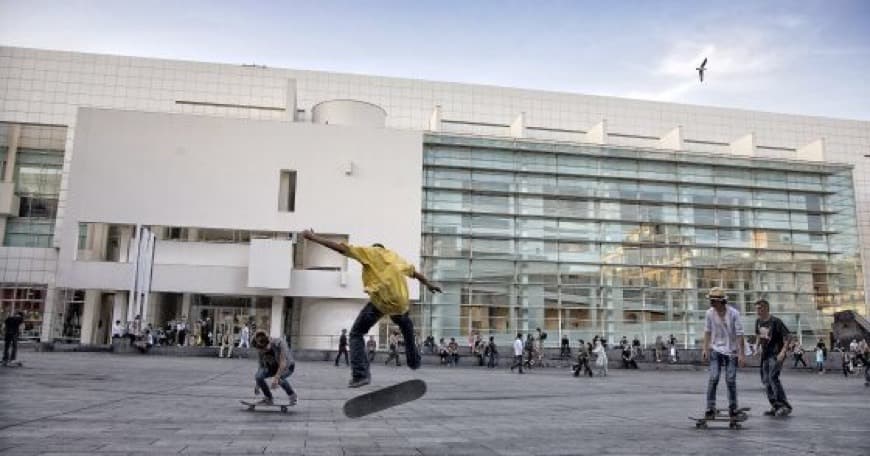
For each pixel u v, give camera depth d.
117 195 37.16
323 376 19.62
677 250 44.22
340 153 40.03
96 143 37.47
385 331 38.62
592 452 5.89
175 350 31.03
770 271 45.06
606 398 13.91
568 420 9.02
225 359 28.67
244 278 37.59
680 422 8.81
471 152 42.97
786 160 46.75
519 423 8.55
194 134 38.56
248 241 40.47
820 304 45.19
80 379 14.51
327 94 49.03
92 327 37.88
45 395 10.61
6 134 44.22
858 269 46.03
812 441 6.75
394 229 39.84
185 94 47.25
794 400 13.93
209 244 38.22
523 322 41.16
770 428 8.05
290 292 37.69
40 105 45.06
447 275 40.94
